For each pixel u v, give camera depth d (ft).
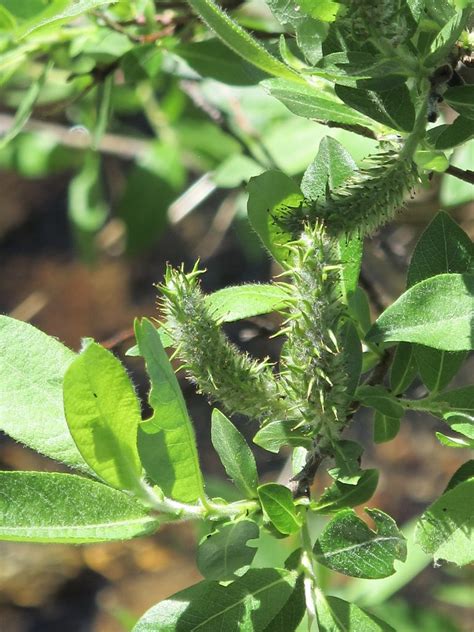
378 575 1.70
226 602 1.69
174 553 4.90
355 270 1.87
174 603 1.69
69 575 4.90
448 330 1.73
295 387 1.72
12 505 1.67
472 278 1.74
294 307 1.71
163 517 1.70
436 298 1.74
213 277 5.37
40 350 1.78
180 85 2.78
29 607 4.83
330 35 1.74
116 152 3.72
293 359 1.72
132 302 5.49
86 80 2.58
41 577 4.87
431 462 4.75
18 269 5.78
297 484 1.77
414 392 2.28
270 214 1.77
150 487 1.72
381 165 1.76
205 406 5.00
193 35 2.39
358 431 4.83
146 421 1.66
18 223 5.92
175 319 1.75
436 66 1.74
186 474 1.69
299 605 1.71
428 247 1.84
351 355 1.76
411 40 1.73
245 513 1.73
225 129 2.69
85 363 1.66
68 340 5.44
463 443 1.76
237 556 1.66
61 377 1.77
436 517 1.71
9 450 4.75
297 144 2.63
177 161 3.26
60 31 2.31
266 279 5.33
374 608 2.46
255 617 1.69
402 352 1.83
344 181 1.78
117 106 3.23
